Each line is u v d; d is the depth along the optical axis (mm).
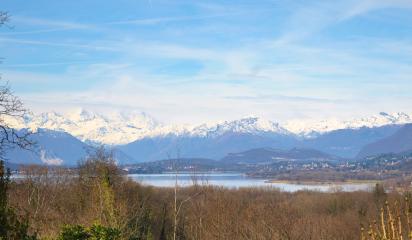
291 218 22734
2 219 12367
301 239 21109
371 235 7383
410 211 7383
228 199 25609
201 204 24453
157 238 32312
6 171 13055
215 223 22484
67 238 15898
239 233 21531
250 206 23172
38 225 20297
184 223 27500
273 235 20219
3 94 17516
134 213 27969
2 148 17234
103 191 25500
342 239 25484
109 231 16562
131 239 24484
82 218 26094
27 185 30656
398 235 7211
